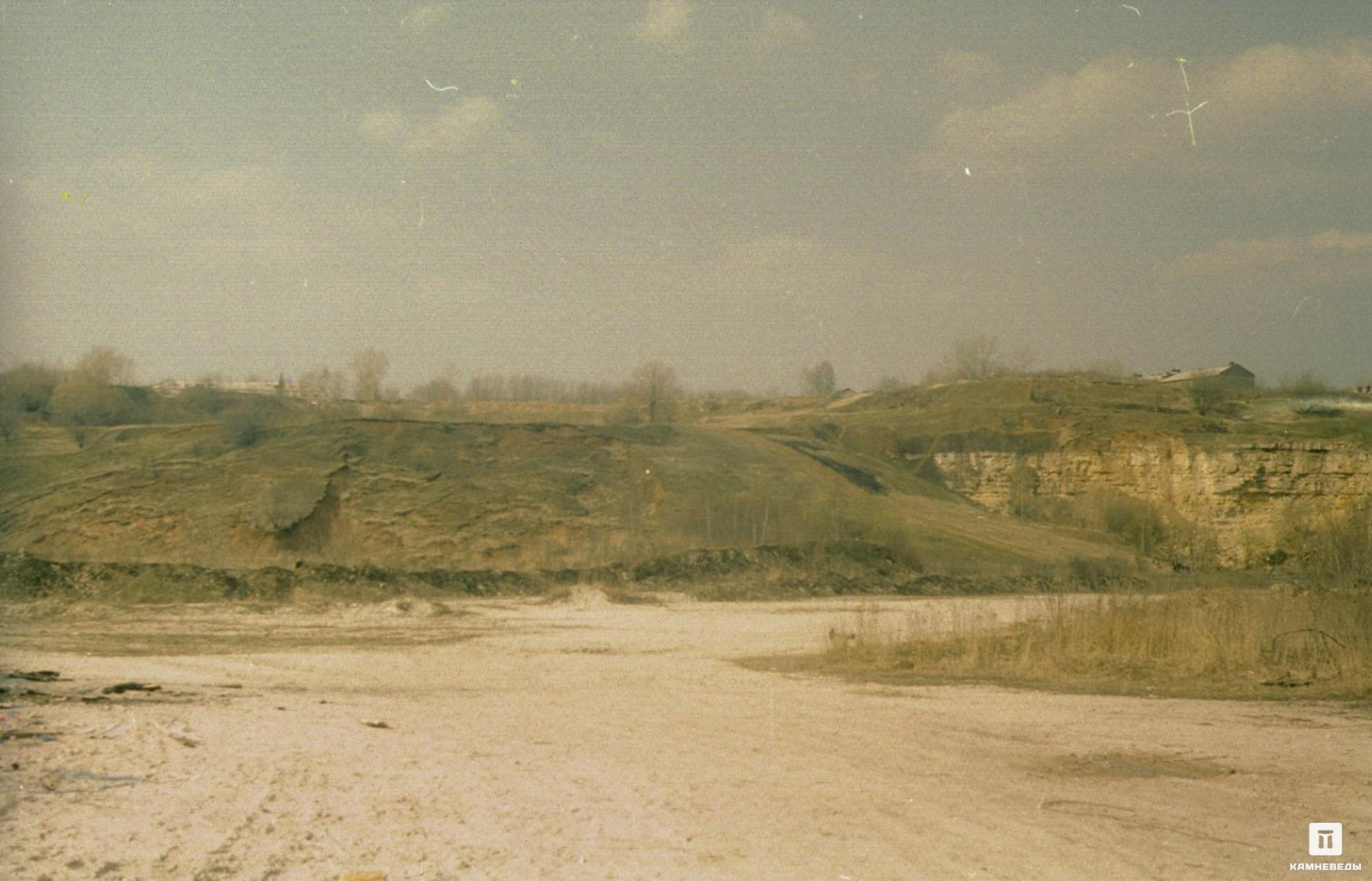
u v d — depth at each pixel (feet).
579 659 85.35
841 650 84.23
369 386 345.10
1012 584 175.94
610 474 212.43
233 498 178.09
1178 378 395.75
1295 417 299.17
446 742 41.75
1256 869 25.62
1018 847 27.07
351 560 160.56
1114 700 58.49
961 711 53.47
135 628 107.65
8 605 119.03
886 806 31.50
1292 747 43.39
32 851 23.98
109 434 226.99
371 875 23.00
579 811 30.09
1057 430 292.40
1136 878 24.61
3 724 40.93
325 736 42.14
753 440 257.75
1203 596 85.15
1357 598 78.69
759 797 32.50
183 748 37.65
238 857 24.41
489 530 181.88
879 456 297.94
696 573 161.68
